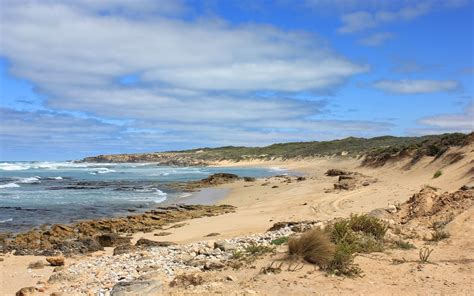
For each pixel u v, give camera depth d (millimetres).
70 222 25203
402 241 10875
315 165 77062
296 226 13555
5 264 14688
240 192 38688
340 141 98312
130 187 46438
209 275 8586
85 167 104062
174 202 33812
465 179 22734
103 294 8633
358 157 70188
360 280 8039
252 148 124812
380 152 52812
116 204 32719
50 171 82000
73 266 12898
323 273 8367
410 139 79312
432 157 36219
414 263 9039
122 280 9297
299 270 8508
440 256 9641
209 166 103500
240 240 12188
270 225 18984
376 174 40562
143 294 7801
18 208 30297
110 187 46531
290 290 7523
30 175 68375
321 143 102688
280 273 8391
